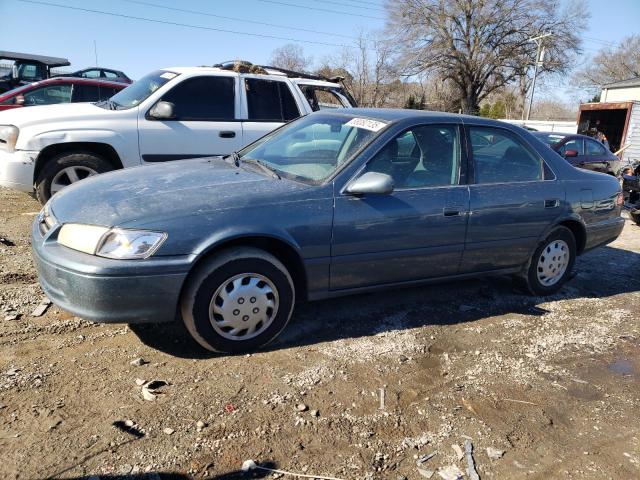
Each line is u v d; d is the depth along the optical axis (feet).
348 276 12.24
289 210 11.23
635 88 90.27
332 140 13.34
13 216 20.48
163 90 20.94
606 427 9.85
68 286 9.96
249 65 23.54
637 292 17.39
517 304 15.39
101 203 10.70
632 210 28.30
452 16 139.64
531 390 10.87
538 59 128.26
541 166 15.24
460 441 9.07
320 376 10.66
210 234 10.40
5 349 10.78
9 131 19.15
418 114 13.61
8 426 8.50
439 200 12.99
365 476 8.08
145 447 8.27
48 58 66.69
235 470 7.97
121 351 11.09
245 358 11.16
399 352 11.94
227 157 14.98
